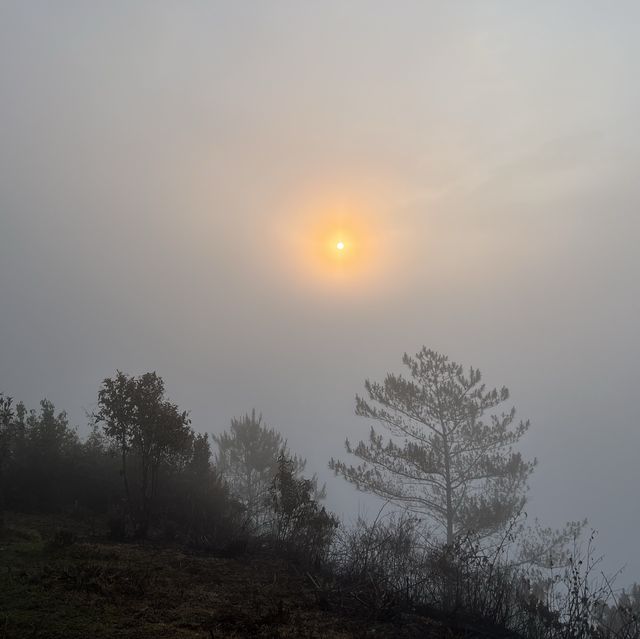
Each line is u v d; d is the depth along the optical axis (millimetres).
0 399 10961
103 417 10000
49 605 5500
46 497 10836
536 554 17750
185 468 12023
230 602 6156
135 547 8375
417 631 5801
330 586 7000
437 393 22766
